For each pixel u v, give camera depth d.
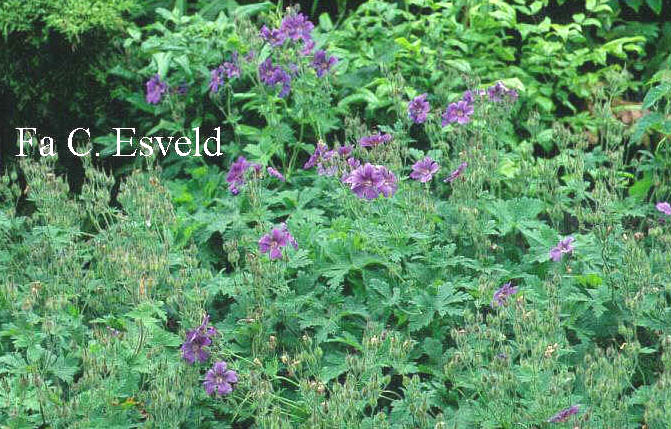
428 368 4.82
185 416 4.44
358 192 5.09
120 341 4.61
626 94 7.87
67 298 4.91
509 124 6.77
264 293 4.99
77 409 4.16
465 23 7.80
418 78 7.18
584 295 5.08
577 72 7.99
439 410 4.73
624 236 5.19
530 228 5.86
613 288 5.07
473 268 5.37
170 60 7.17
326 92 6.53
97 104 7.47
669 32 8.17
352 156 5.89
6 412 4.46
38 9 7.16
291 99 7.16
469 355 4.34
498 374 4.17
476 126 6.25
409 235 5.20
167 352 4.79
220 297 5.62
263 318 4.99
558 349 4.36
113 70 7.33
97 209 5.39
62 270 5.07
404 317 5.09
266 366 4.84
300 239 5.63
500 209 5.77
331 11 8.57
